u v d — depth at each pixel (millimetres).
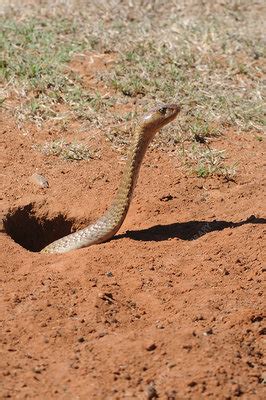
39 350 8109
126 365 7832
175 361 7883
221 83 14281
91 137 12711
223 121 13320
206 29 16031
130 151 10094
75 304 8867
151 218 10945
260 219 10539
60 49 14828
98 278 9383
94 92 13742
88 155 12289
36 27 15680
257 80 14539
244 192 11477
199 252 9969
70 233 11195
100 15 16375
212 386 7570
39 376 7680
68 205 11227
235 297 9078
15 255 9938
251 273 9523
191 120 13234
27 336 8312
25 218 11156
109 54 14953
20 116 13023
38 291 9086
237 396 7520
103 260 9773
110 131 12812
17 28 15398
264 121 13383
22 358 7945
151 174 11945
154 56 14906
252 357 8102
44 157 12250
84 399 7379
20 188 11500
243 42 15734
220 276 9484
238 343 8266
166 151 12531
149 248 10070
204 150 12516
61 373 7723
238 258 9773
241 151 12617
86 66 14484
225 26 16359
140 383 7633
